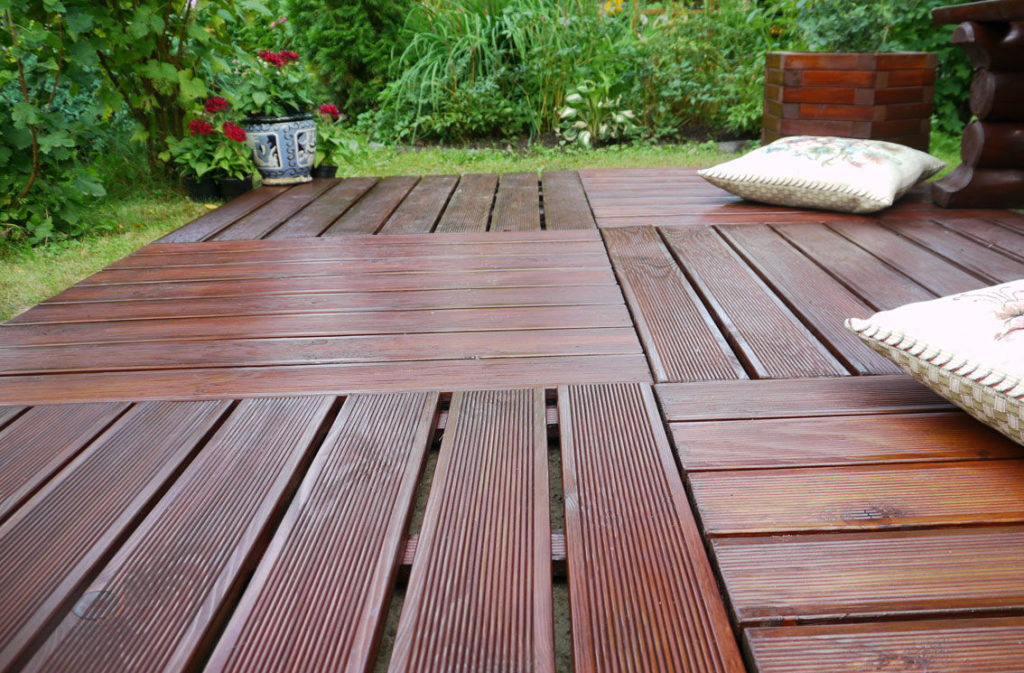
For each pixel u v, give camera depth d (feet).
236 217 11.50
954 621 3.15
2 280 9.57
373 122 21.90
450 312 7.07
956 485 4.07
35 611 3.43
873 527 3.74
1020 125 10.27
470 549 3.74
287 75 14.89
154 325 7.00
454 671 3.03
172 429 4.99
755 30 20.58
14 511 4.20
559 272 8.23
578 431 4.79
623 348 6.09
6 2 10.36
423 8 22.36
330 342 6.43
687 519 3.91
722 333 6.59
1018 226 9.57
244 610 3.37
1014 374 4.04
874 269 7.95
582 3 21.58
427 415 5.07
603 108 19.74
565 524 3.90
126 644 3.21
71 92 12.46
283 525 3.94
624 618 3.27
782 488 4.09
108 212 12.63
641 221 10.47
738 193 11.26
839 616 3.18
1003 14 9.43
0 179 10.98
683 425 4.81
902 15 16.37
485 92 20.44
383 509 4.07
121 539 3.97
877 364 5.65
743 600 3.29
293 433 4.90
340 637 3.22
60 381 5.81
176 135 14.79
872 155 10.50
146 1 12.86
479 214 11.23
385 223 10.96
